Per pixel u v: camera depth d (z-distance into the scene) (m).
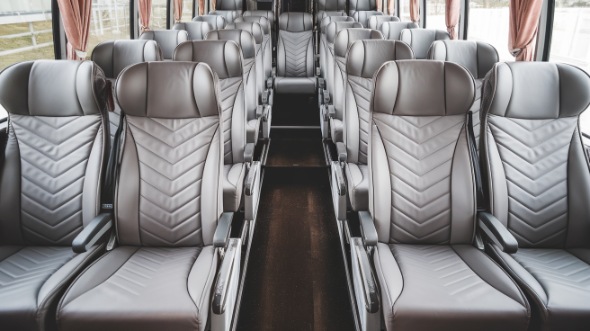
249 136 3.01
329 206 3.11
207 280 1.45
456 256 1.66
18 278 1.48
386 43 2.48
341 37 3.14
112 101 1.79
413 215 1.74
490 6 3.83
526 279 1.46
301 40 5.20
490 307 1.31
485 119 1.80
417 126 1.78
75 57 3.06
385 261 1.57
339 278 2.24
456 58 2.46
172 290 1.38
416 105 1.76
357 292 1.64
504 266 1.59
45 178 1.74
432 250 1.71
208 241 1.72
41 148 1.75
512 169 1.77
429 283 1.44
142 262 1.58
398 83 1.75
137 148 1.71
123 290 1.39
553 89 1.74
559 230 1.77
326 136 3.61
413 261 1.60
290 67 5.15
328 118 3.56
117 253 1.64
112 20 4.30
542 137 1.78
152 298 1.34
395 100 1.76
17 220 1.74
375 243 1.57
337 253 2.48
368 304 1.35
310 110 4.94
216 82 1.71
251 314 1.96
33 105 1.72
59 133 1.75
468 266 1.58
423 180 1.74
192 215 1.71
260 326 1.89
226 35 3.15
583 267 1.61
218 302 1.33
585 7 2.46
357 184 2.25
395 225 1.76
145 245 1.72
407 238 1.76
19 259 1.64
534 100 1.75
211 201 1.71
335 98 3.27
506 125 1.79
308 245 2.57
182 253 1.66
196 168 1.71
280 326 1.89
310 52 5.18
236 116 2.52
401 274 1.50
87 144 1.75
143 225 1.70
